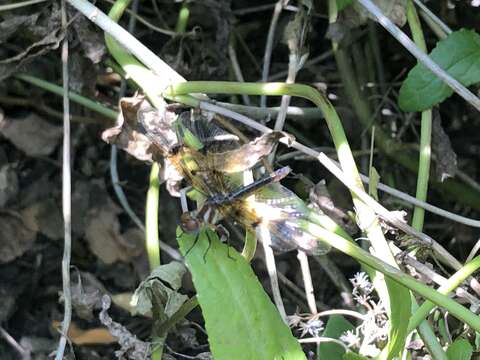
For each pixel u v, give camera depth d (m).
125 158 0.51
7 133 0.50
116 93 0.51
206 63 0.49
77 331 0.47
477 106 0.40
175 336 0.46
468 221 0.41
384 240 0.39
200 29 0.48
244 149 0.38
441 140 0.45
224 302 0.36
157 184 0.42
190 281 0.48
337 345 0.41
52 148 0.51
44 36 0.45
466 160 0.51
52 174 0.50
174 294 0.40
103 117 0.51
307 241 0.37
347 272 0.49
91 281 0.48
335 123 0.39
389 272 0.37
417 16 0.44
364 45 0.52
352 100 0.50
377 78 0.52
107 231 0.49
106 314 0.40
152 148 0.40
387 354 0.38
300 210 0.38
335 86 0.52
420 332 0.38
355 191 0.39
